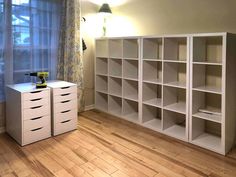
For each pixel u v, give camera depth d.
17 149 2.57
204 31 2.82
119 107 3.95
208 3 2.74
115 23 4.00
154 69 3.33
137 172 2.13
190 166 2.24
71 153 2.49
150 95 3.33
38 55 3.31
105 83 4.08
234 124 2.65
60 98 2.93
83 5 3.78
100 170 2.16
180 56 3.10
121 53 3.55
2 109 3.06
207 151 2.54
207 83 2.87
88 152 2.51
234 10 2.54
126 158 2.38
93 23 3.96
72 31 3.49
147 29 3.48
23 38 3.12
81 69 3.67
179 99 3.21
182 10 3.00
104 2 3.99
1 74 3.00
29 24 3.16
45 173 2.11
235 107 2.63
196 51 2.63
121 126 3.29
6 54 3.00
